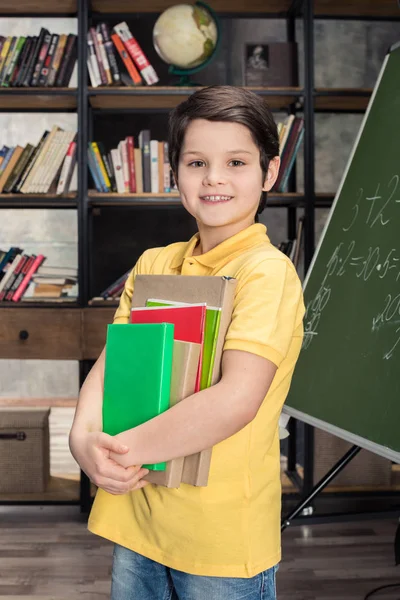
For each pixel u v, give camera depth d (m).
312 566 2.39
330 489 2.88
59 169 2.86
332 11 3.10
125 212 3.43
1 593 2.16
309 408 1.69
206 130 0.85
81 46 2.78
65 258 4.31
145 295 0.93
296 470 3.22
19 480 2.88
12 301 2.86
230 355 0.79
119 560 0.94
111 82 2.81
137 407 0.82
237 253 0.89
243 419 0.77
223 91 0.85
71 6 2.97
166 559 0.87
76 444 0.83
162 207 3.39
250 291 0.82
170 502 0.86
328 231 2.00
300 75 3.34
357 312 1.66
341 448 2.88
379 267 1.64
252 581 0.87
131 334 0.84
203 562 0.84
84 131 2.80
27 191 2.83
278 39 3.49
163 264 1.01
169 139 0.92
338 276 1.83
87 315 2.79
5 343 2.79
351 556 2.47
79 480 3.08
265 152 0.89
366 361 1.55
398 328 1.47
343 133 3.40
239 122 0.84
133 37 3.09
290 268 0.86
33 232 4.30
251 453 0.86
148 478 0.82
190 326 0.82
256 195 0.88
